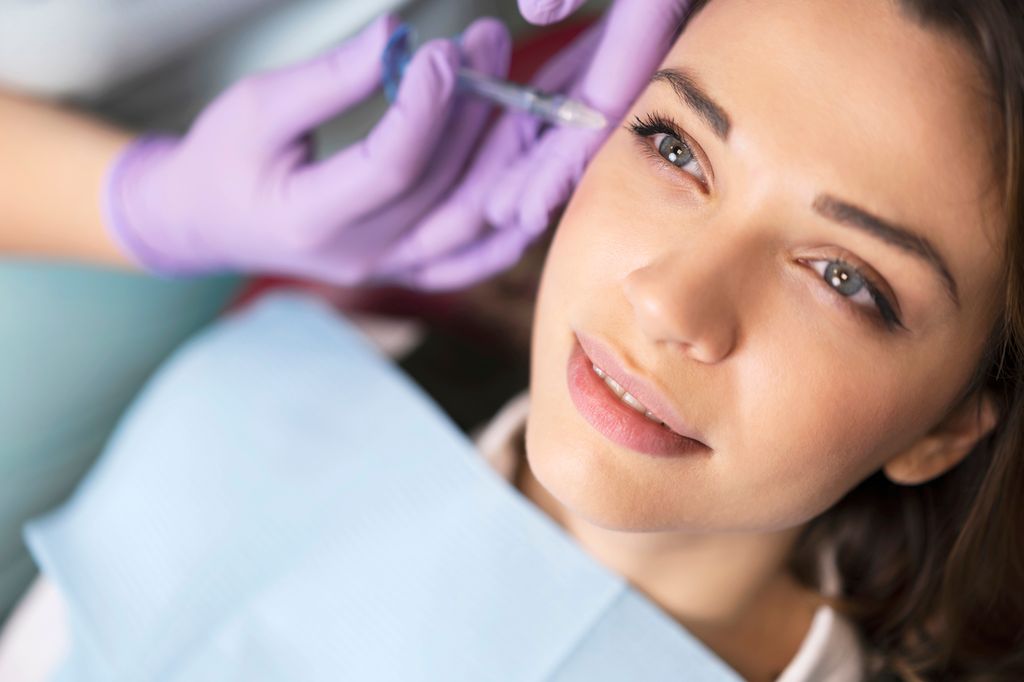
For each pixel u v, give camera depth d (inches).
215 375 40.2
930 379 27.7
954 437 31.6
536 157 34.4
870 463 29.0
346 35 42.2
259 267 41.1
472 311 44.0
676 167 27.8
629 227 27.5
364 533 35.5
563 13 30.0
